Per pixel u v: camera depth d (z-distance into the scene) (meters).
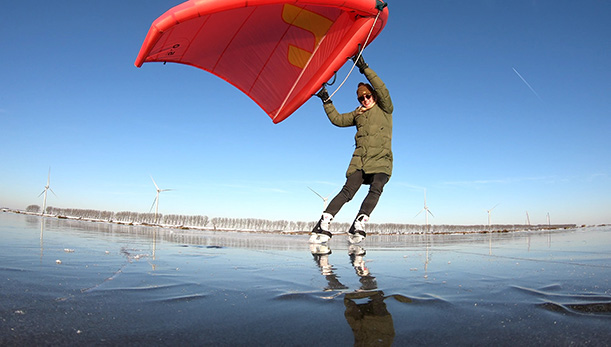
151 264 2.65
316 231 5.09
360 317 1.35
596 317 1.36
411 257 3.54
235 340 1.10
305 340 1.10
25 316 1.23
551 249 4.58
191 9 4.07
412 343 1.08
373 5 4.73
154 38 4.19
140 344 1.04
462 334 1.17
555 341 1.11
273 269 2.58
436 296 1.70
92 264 2.50
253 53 5.49
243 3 4.16
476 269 2.64
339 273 2.42
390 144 4.98
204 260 3.03
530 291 1.82
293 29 5.19
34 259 2.60
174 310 1.41
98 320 1.24
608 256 3.64
